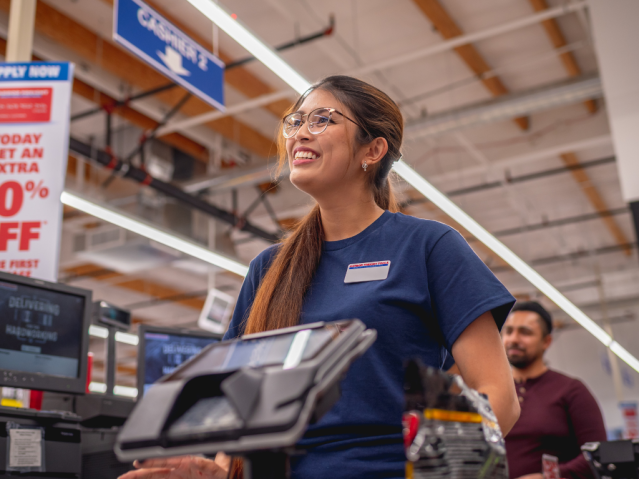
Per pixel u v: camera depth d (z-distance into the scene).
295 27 5.75
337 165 1.12
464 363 0.96
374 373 0.96
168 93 6.31
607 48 4.41
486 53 6.50
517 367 2.72
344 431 0.93
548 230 10.16
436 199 4.52
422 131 6.44
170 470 0.89
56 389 2.18
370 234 1.13
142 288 10.38
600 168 8.59
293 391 0.54
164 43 3.27
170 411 0.58
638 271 11.74
